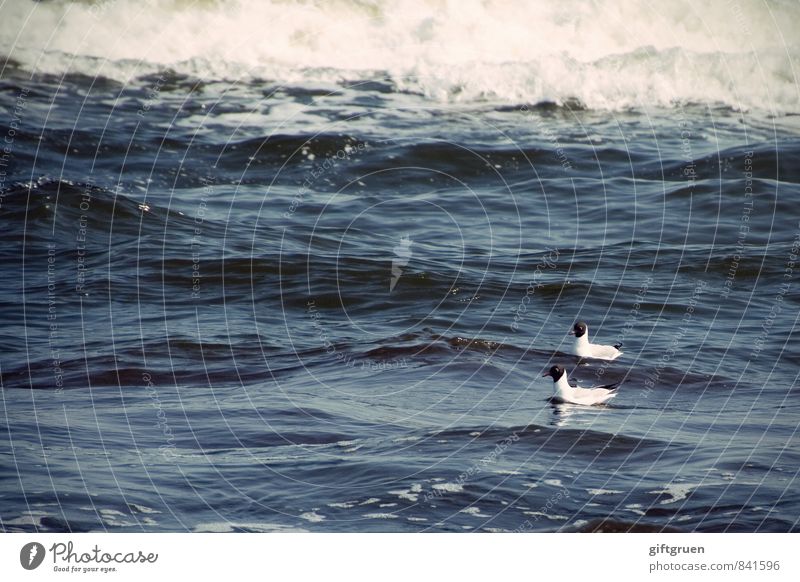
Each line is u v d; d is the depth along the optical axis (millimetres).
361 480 24203
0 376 32094
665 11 73188
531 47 71562
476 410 29688
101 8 68500
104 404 29703
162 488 23625
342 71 69688
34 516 22016
